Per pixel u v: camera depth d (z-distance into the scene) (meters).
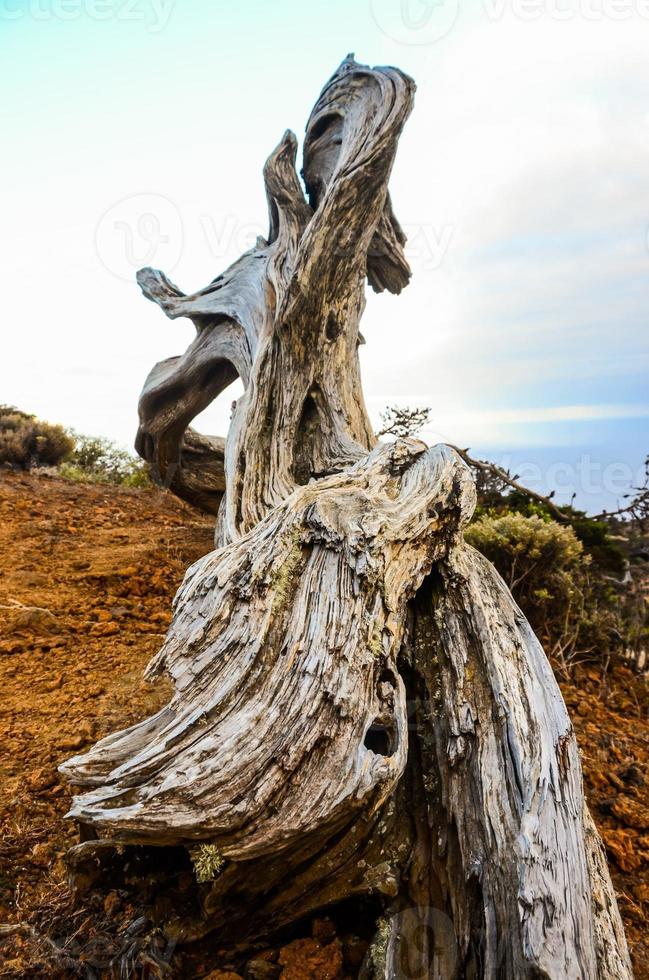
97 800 2.34
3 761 3.41
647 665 5.48
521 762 2.49
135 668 4.53
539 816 2.31
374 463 3.87
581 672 5.31
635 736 4.37
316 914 2.56
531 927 2.01
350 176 5.09
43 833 2.93
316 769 2.37
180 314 6.96
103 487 10.69
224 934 2.47
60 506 8.97
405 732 2.53
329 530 3.09
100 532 7.93
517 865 2.19
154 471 8.36
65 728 3.74
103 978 2.28
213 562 3.22
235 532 4.55
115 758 2.63
